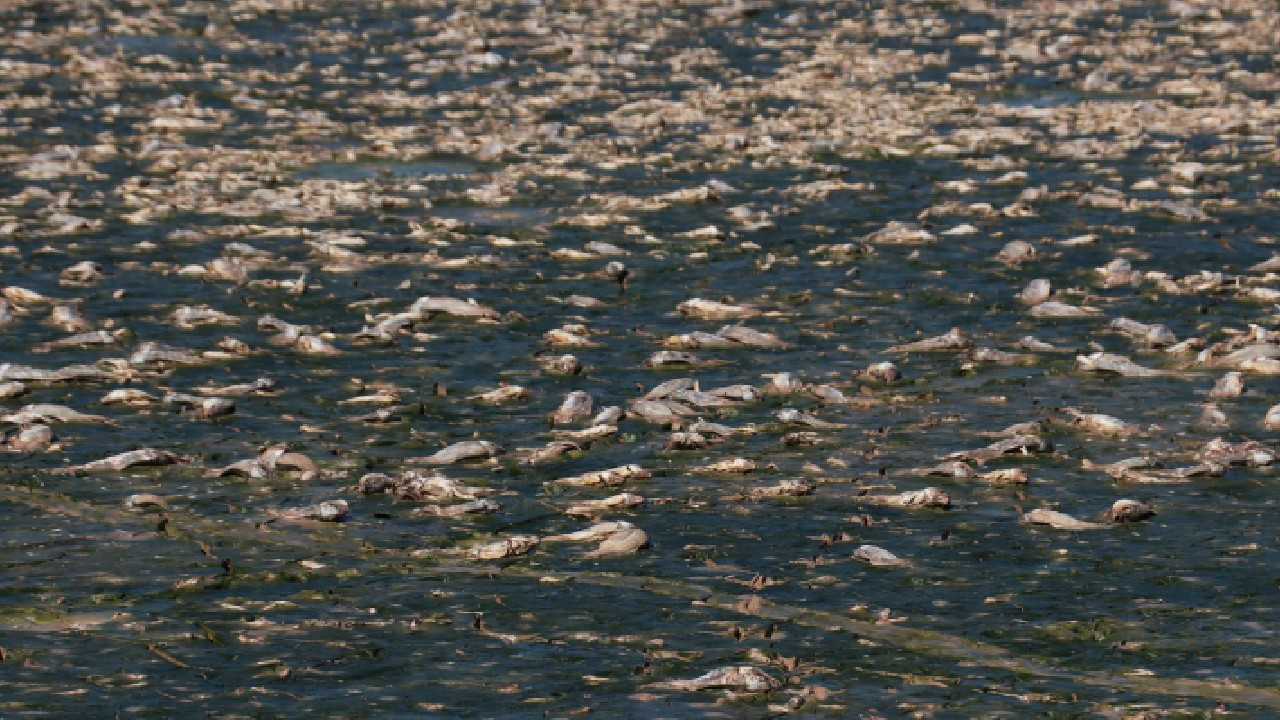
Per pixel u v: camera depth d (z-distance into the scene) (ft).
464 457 84.12
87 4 250.37
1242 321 107.45
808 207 138.41
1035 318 108.47
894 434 87.86
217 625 65.10
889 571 70.33
